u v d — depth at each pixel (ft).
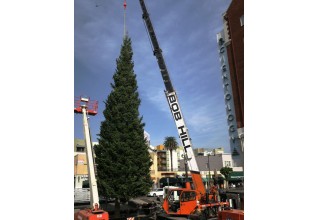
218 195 50.19
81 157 117.08
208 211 47.67
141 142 63.82
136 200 85.46
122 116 63.21
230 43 109.91
